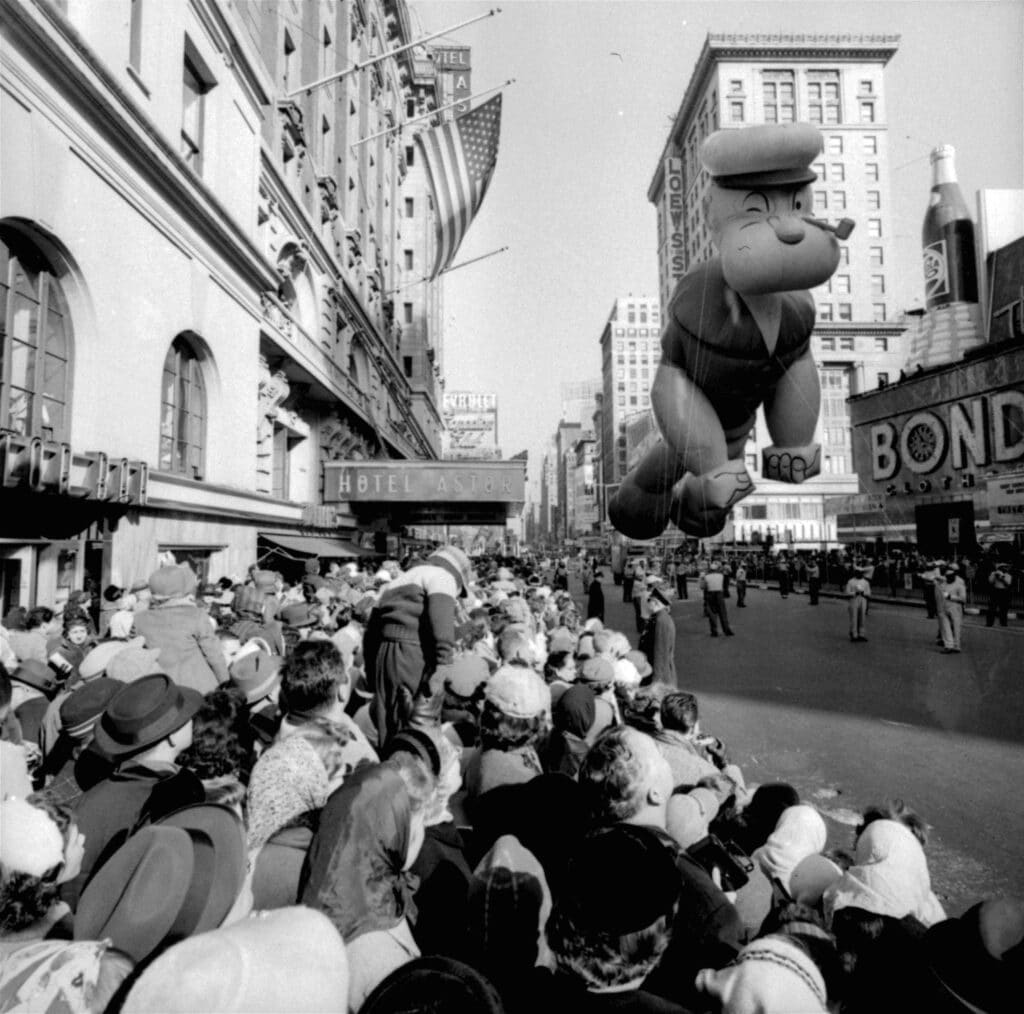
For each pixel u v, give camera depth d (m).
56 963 1.31
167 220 11.42
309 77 23.03
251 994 1.09
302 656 2.58
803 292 10.35
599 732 3.90
